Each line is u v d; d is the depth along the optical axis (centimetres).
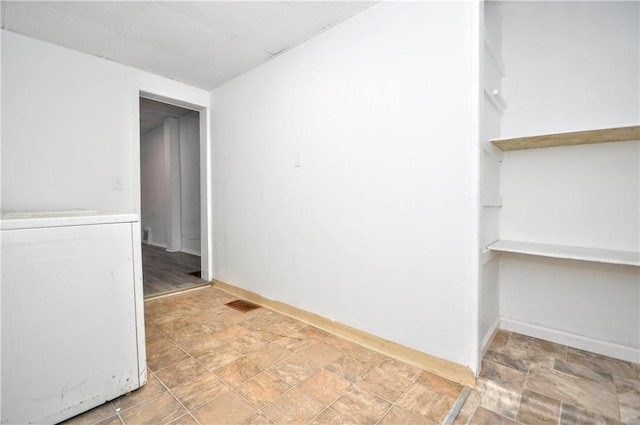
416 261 165
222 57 246
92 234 128
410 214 167
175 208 515
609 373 152
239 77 281
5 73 204
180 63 257
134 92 265
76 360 123
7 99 205
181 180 512
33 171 216
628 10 164
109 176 252
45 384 116
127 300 138
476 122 143
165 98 293
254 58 247
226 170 302
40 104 219
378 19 177
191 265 405
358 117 188
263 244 261
